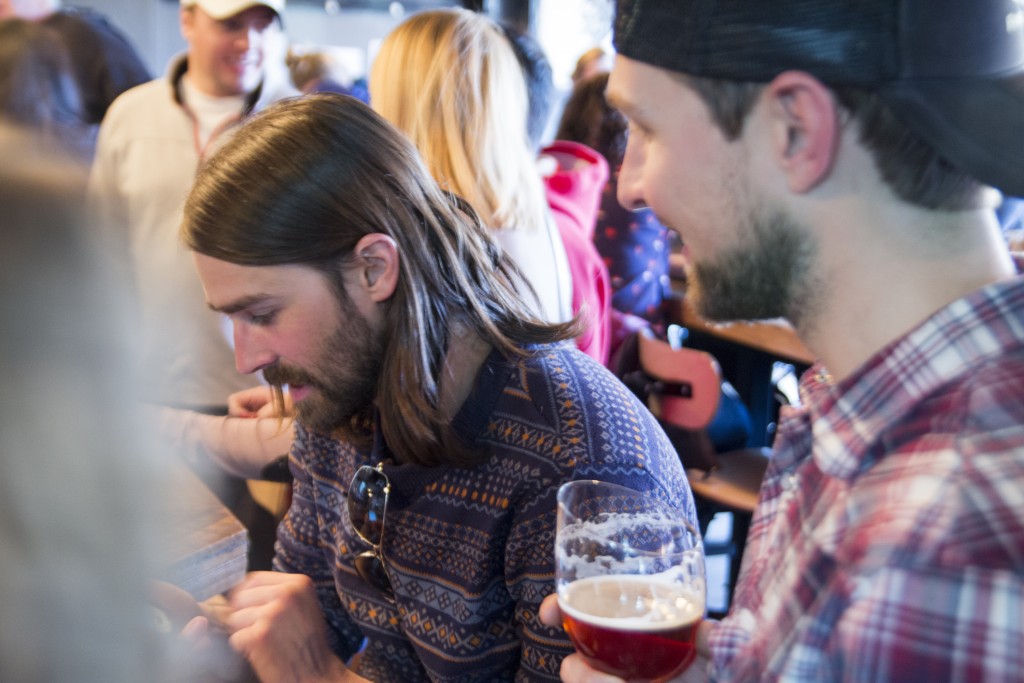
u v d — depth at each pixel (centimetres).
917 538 57
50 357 40
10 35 241
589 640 86
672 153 74
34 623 40
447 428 112
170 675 47
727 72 69
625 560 88
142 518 44
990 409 59
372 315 112
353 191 108
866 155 67
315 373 115
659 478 112
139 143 263
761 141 70
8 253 40
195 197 110
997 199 70
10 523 40
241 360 116
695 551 88
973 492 56
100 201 45
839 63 66
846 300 70
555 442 111
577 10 488
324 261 108
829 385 77
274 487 216
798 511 74
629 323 286
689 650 87
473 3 565
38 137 45
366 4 561
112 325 43
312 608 131
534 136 233
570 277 208
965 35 65
